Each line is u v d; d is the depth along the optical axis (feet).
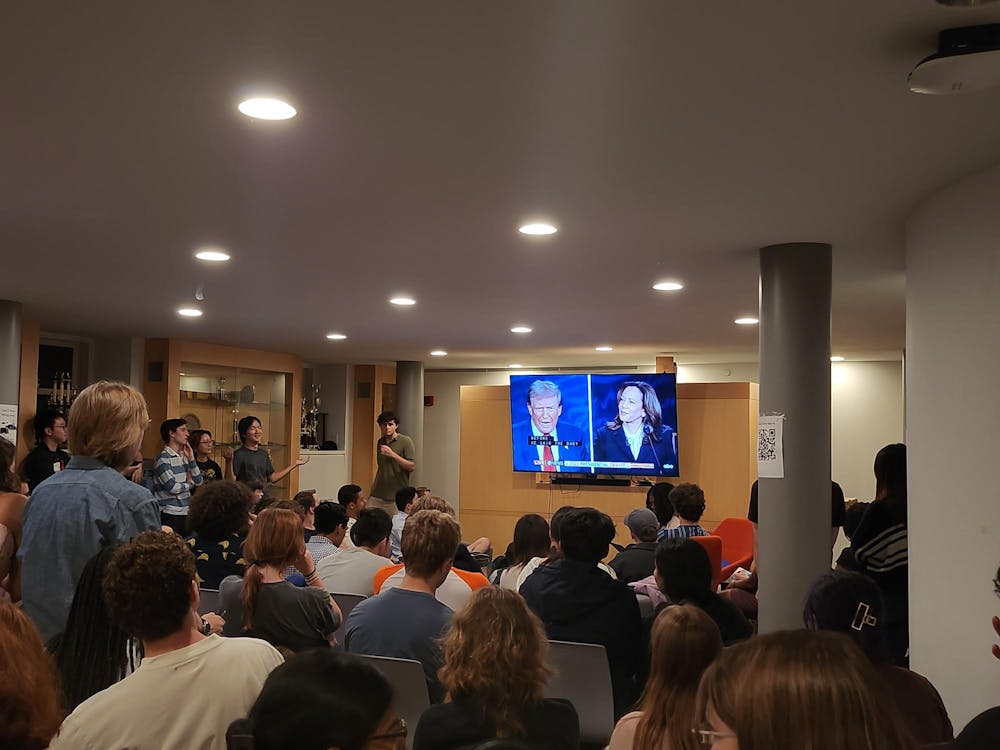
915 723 7.23
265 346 35.65
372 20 7.61
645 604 14.98
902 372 39.34
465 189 12.87
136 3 7.38
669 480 31.14
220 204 13.97
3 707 3.79
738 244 16.34
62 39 8.10
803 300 16.14
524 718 6.89
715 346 34.60
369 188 12.91
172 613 6.34
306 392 43.98
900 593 14.71
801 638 3.16
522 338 32.32
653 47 8.06
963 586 11.52
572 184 12.54
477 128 10.32
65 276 20.43
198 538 14.30
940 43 7.77
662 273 19.27
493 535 33.60
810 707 2.95
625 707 11.50
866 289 21.27
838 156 11.15
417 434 42.16
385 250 17.22
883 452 15.17
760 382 16.48
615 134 10.44
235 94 9.39
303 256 17.88
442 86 9.07
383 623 9.87
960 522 11.66
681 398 31.12
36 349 27.91
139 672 6.32
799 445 15.96
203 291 22.35
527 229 15.33
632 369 43.50
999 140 10.44
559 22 7.59
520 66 8.54
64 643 7.04
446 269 19.08
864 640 7.54
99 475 8.18
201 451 30.09
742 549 26.40
